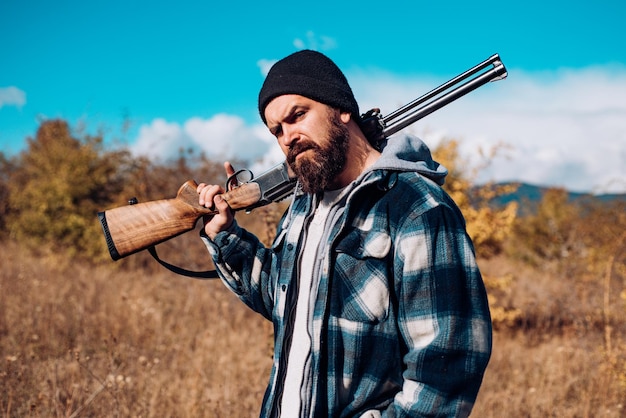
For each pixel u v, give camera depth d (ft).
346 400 5.20
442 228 5.01
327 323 5.24
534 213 44.14
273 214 13.73
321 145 5.46
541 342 22.66
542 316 25.16
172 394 14.32
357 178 5.50
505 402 15.19
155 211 6.96
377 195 5.36
